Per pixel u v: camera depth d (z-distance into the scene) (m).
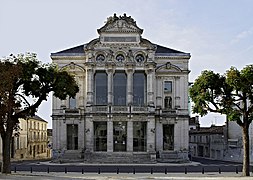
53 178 34.41
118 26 66.62
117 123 64.94
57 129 67.06
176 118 67.69
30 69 37.81
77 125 67.38
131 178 35.25
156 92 68.31
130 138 64.06
